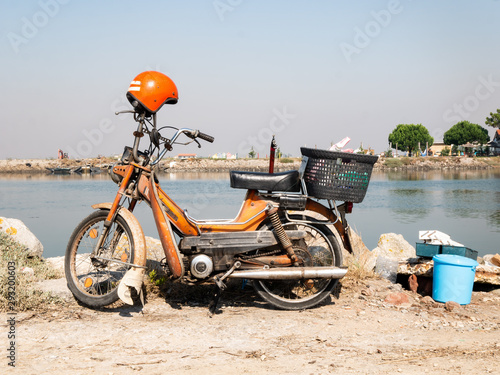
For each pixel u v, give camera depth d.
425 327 4.25
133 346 3.62
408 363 3.39
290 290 5.09
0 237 6.02
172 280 4.89
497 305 5.13
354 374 3.17
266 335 3.93
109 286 4.71
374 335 4.01
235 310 4.59
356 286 5.50
